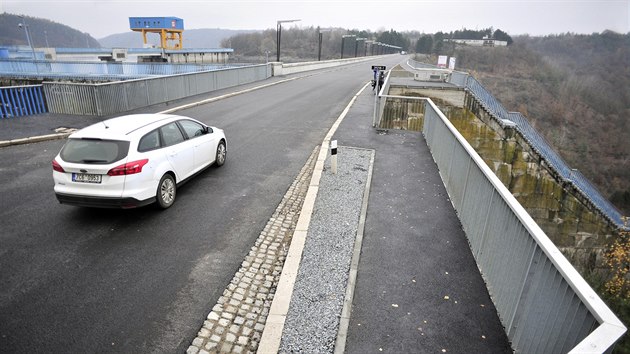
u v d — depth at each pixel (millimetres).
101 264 5488
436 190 8492
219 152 9773
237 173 9430
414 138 13148
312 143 12367
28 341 4078
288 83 31141
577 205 24219
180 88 20203
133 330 4289
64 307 4602
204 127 9102
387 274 5312
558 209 24828
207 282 5172
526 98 93812
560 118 84125
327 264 5527
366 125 15086
